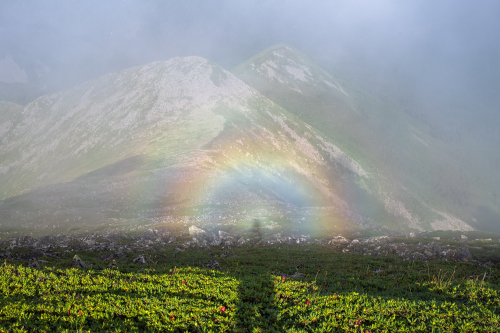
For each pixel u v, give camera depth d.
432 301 16.67
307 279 22.36
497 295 18.14
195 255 34.84
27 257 26.70
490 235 61.28
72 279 17.44
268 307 15.78
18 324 11.63
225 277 20.55
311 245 45.88
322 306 15.83
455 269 28.45
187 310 14.32
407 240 45.22
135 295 15.81
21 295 14.41
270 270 26.66
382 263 31.08
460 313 15.29
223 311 14.53
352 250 41.88
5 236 58.84
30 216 72.19
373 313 15.04
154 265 26.03
